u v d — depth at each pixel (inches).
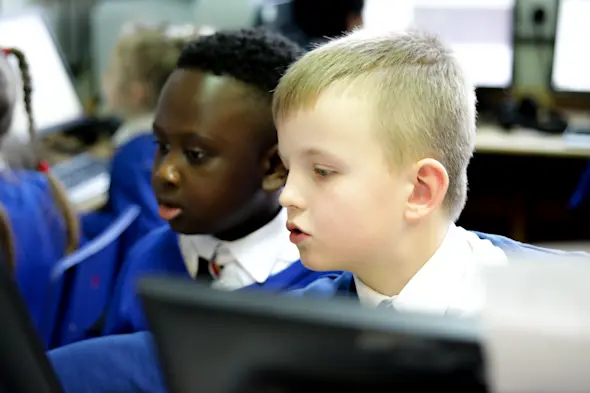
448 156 28.9
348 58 28.4
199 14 117.0
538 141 104.0
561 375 14.7
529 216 122.0
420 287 28.7
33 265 55.9
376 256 28.5
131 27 80.9
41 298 55.3
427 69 28.9
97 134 97.7
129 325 41.3
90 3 112.2
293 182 28.6
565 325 14.6
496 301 15.1
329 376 15.4
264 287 38.5
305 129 27.8
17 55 52.6
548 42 118.6
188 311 15.7
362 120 27.1
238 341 15.6
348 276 32.3
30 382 20.0
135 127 98.5
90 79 109.3
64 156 91.3
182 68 37.9
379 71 28.0
